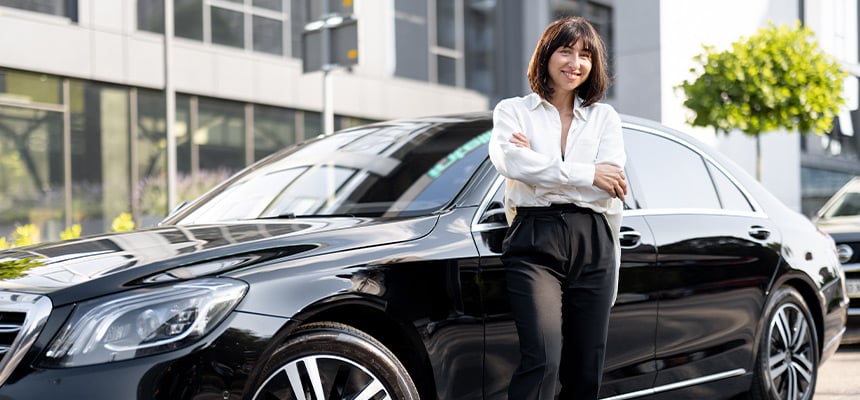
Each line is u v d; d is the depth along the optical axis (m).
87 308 2.56
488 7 20.61
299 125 17.70
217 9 16.31
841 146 22.28
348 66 7.62
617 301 3.66
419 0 19.22
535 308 2.91
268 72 16.97
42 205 14.38
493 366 3.19
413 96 18.91
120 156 15.27
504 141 3.03
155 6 15.61
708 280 4.09
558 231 2.94
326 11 7.82
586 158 3.05
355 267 2.91
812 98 11.66
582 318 3.02
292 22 17.48
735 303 4.23
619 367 3.68
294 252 2.91
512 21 20.72
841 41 21.34
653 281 3.82
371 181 3.72
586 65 3.04
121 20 15.16
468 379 3.13
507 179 3.09
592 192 2.97
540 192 2.96
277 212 3.70
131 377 2.47
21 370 2.49
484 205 3.39
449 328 3.08
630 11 16.30
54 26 14.36
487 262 3.22
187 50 15.84
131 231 3.48
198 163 16.14
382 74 18.33
